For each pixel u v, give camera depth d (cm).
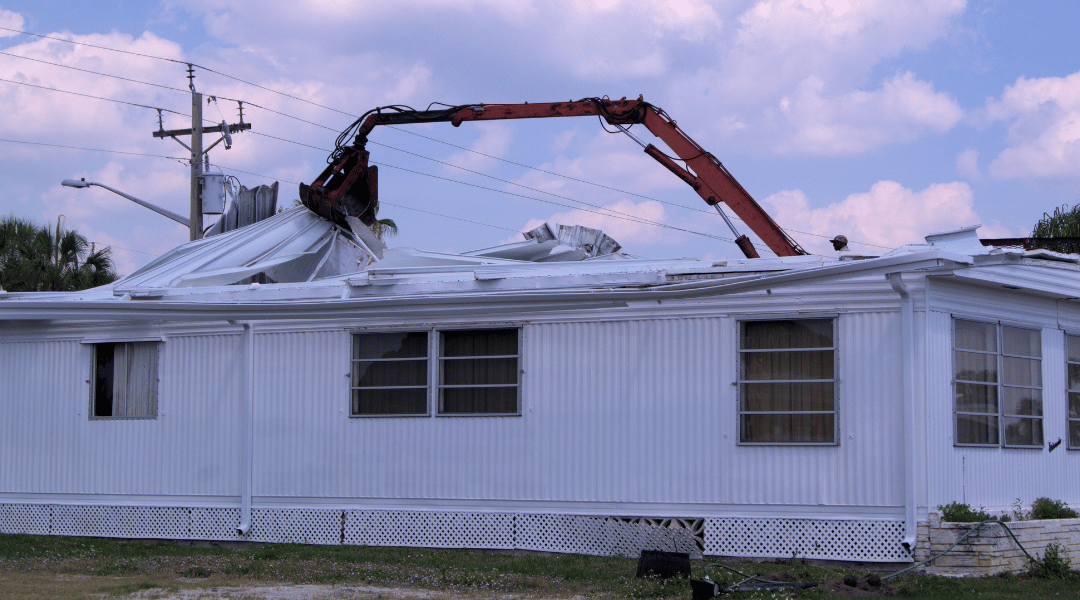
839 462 1256
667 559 1168
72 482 1636
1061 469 1432
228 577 1209
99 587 1126
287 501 1509
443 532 1428
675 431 1336
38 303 1595
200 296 1557
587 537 1359
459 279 1448
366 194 2055
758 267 1316
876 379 1247
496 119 2028
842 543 1246
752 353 1312
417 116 2038
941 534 1198
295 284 1527
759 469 1293
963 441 1273
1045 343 1423
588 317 1390
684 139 1950
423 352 1465
